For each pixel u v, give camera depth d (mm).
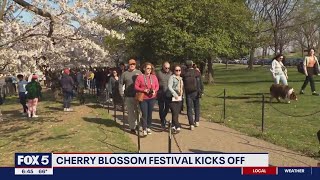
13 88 32562
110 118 14789
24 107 19531
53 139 11156
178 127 11078
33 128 13758
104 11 11312
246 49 32875
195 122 12039
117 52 31047
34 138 11758
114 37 11852
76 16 10734
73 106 20594
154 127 12133
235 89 25078
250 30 32344
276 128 11297
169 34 25031
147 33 25625
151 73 10992
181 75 12312
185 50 25719
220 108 15844
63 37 11328
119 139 10570
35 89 17266
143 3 25609
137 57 29453
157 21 24953
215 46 26188
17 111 21453
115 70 17125
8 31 10289
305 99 16922
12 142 11477
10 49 10625
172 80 10961
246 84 30062
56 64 16719
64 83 18766
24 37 10828
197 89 11648
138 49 27016
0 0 10039
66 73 18875
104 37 12539
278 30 55156
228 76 47469
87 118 15078
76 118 15297
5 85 30781
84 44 11492
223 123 12523
